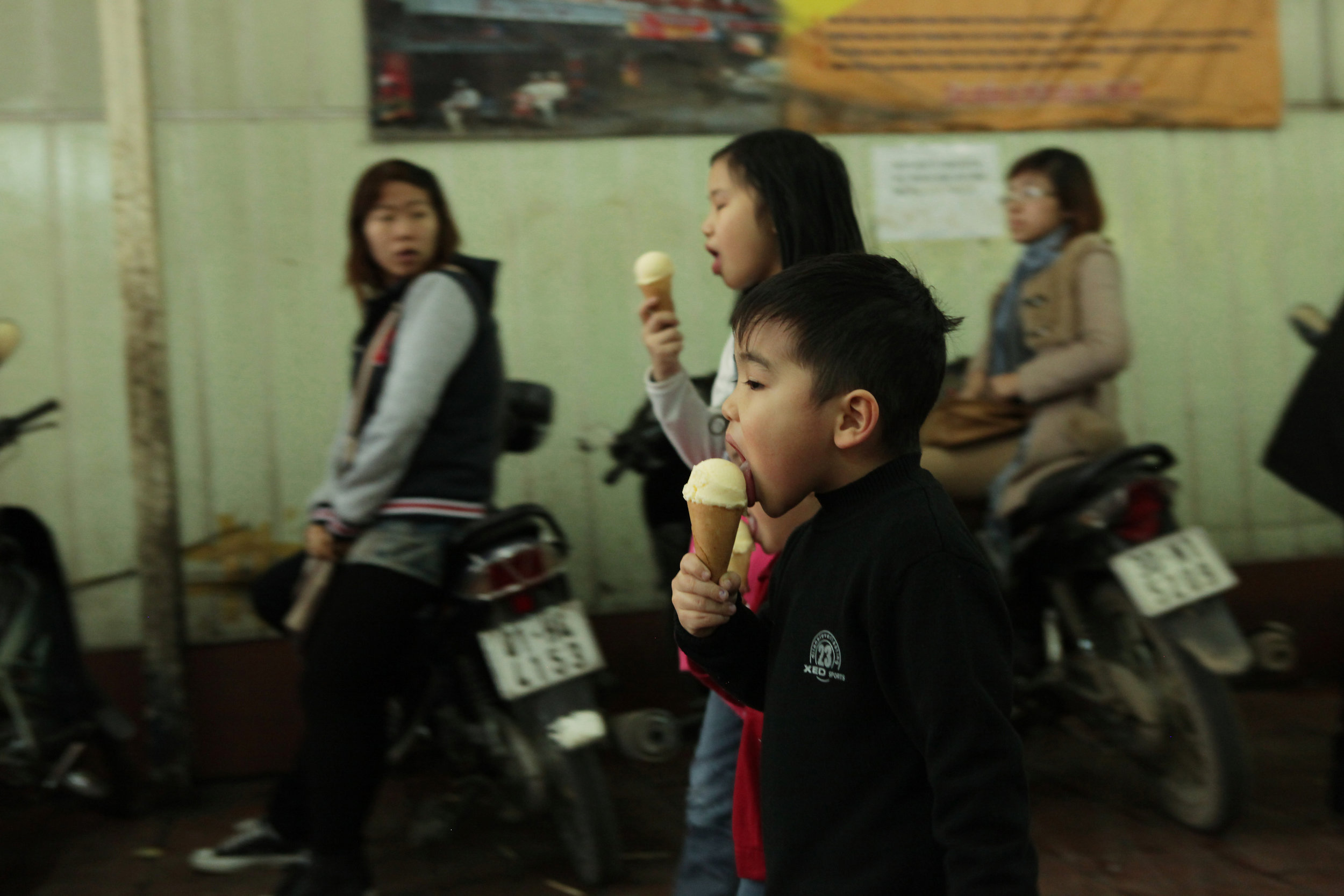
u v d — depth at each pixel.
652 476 3.50
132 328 3.62
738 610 1.49
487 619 2.81
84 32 3.77
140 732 3.80
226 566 3.87
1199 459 4.43
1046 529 3.12
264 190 3.88
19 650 3.12
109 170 3.79
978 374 3.66
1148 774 3.19
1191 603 2.89
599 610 4.09
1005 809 1.18
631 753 3.39
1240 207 4.43
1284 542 4.47
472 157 4.00
